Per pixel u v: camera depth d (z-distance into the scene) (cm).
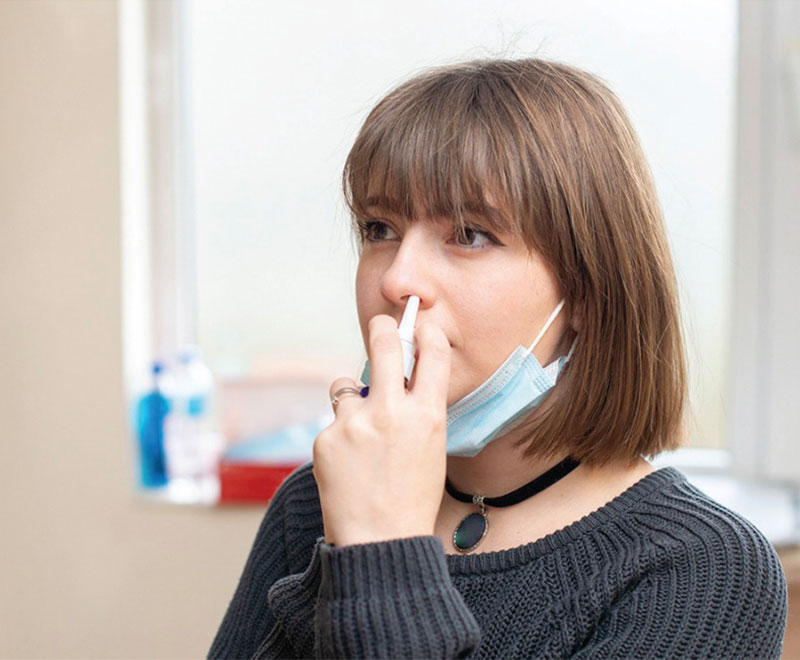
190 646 179
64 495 181
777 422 175
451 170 77
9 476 181
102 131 175
